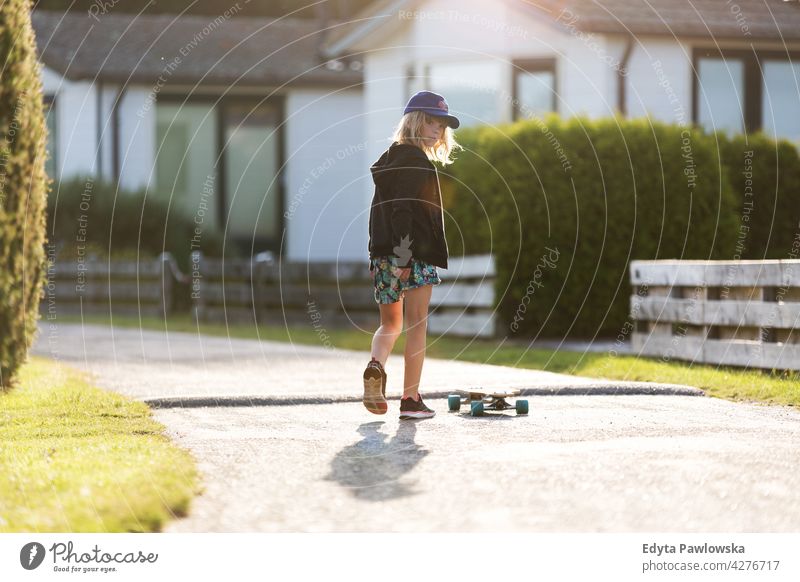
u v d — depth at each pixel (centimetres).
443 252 1847
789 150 4478
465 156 3806
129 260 5866
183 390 2333
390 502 1218
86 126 6694
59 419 1859
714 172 3853
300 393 2178
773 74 5206
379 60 5712
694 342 2744
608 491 1244
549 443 1573
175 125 6925
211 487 1310
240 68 6944
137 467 1380
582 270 3641
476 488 1270
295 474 1373
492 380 2450
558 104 5019
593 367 2697
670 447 1520
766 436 1619
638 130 3741
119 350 3519
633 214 3691
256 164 7094
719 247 3872
